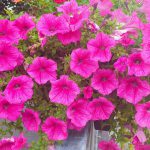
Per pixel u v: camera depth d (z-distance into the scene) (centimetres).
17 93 62
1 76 66
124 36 65
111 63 66
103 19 69
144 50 60
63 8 67
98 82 63
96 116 63
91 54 61
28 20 68
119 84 64
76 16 63
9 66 63
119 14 72
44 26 63
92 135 79
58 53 67
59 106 63
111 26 68
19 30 67
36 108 66
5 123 70
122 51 64
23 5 144
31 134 80
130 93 63
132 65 61
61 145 63
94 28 65
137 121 62
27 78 62
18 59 65
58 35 63
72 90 61
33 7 95
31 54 66
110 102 63
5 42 63
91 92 62
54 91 61
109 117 69
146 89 63
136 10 76
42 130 64
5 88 65
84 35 65
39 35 64
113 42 62
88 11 64
